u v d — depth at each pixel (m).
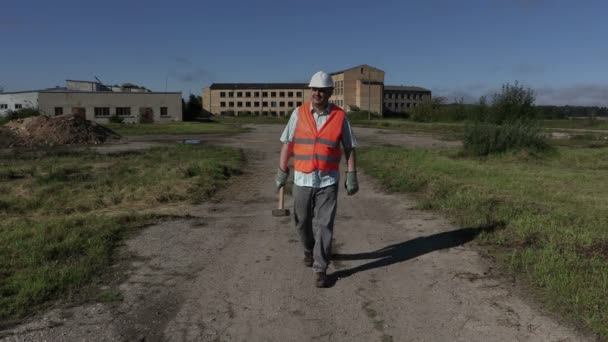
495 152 17.28
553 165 14.84
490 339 3.42
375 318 3.82
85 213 8.15
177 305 4.11
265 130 49.06
